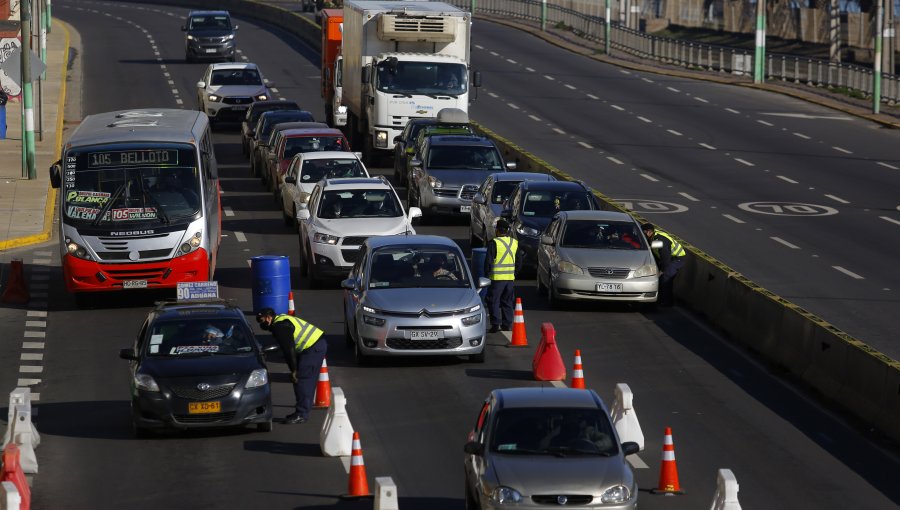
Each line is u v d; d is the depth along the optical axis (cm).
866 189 13050
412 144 13088
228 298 8662
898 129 17262
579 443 4372
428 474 5150
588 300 8456
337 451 5394
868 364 5997
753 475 5178
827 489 5022
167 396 5569
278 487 4997
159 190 8481
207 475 5166
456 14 13912
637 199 12312
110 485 5069
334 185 9269
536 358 6631
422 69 13888
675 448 5525
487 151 11600
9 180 13025
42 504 4847
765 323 7238
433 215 11431
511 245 7725
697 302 8300
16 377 6844
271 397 5953
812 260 9731
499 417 4456
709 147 15650
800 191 12888
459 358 7100
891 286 8894
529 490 4150
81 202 8400
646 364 7000
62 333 7862
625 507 4172
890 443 5656
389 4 14662
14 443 5238
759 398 6369
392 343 6750
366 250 7288
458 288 7025
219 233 9869
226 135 17175
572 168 14062
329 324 7906
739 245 10256
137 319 8219
